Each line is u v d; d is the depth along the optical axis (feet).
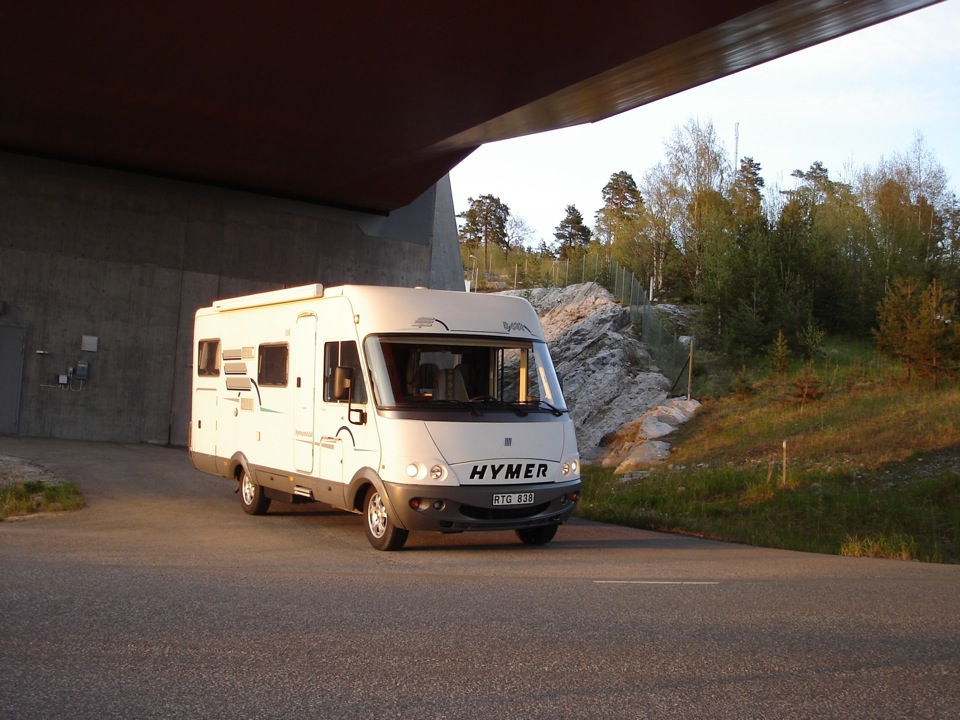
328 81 66.90
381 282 103.35
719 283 112.78
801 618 22.56
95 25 59.31
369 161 85.92
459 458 32.96
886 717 14.74
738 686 16.33
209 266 94.27
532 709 14.84
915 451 63.98
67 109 74.54
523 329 36.96
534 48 59.77
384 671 16.83
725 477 63.52
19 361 85.40
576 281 160.04
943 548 45.60
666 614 22.65
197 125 77.25
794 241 116.98
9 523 39.63
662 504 59.62
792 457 68.59
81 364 87.51
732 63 62.34
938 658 18.65
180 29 59.31
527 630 20.42
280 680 16.14
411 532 39.78
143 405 90.53
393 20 56.65
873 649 19.34
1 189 85.15
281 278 97.91
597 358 102.63
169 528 39.04
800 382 83.71
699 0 51.26
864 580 30.01
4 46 62.95
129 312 90.22
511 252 308.40
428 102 70.59
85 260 88.38
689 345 103.14
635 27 55.67
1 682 15.57
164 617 20.72
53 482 53.26
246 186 95.09
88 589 23.73
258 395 43.04
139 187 91.04
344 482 35.63
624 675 16.93
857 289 119.65
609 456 84.23
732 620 22.08
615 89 67.72
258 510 43.93
